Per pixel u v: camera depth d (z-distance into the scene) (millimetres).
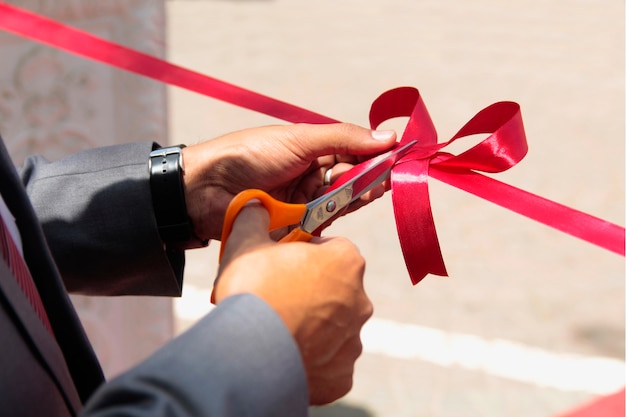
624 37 4832
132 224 1017
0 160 761
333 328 673
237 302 619
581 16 5164
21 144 2035
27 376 681
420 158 958
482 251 2998
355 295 692
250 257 684
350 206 1056
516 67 4504
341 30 5078
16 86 2006
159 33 1971
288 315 644
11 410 649
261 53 4824
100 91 1988
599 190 3377
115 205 1019
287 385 597
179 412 528
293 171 1058
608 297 2760
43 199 1034
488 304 2740
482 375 2459
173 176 1029
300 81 4473
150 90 1967
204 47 4957
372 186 948
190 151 1067
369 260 2957
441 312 2709
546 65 4508
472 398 2379
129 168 1038
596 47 4711
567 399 2355
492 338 2594
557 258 2955
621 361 2484
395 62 4621
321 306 661
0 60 1999
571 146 3688
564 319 2672
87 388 830
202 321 607
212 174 1051
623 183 3412
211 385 554
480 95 4215
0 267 682
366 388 2432
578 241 3039
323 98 4273
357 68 4574
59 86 1997
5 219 753
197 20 5340
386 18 5238
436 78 4410
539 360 2500
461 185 965
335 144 1035
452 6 5383
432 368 2492
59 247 1016
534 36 4887
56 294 794
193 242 1090
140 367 563
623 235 884
